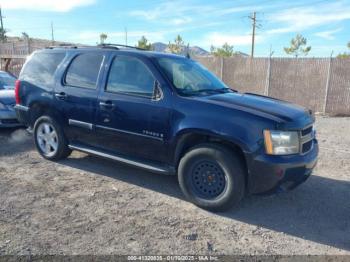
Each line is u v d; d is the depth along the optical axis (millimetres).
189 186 4539
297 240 3863
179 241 3719
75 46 6035
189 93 4715
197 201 4488
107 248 3523
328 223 4285
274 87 15953
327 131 10297
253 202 4785
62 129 5855
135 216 4246
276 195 5047
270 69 15906
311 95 15180
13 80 10047
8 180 5270
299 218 4383
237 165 4227
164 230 3936
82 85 5500
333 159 6996
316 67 14891
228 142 4340
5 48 25312
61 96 5672
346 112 14516
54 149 6070
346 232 4082
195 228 4016
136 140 4914
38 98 5996
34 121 6328
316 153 4699
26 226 3896
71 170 5785
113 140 5188
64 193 4855
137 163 4965
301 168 4258
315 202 4875
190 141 4633
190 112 4422
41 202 4539
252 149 4098
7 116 8070
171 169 4723
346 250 3701
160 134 4664
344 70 14352
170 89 4641
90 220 4094
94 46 5738
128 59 5105
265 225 4172
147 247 3574
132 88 4957
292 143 4184
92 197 4758
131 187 5164
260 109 4359
